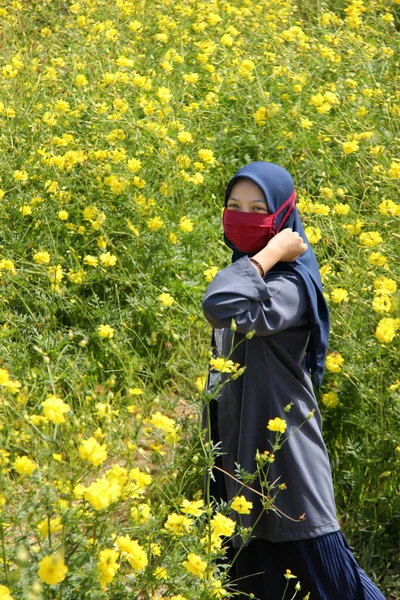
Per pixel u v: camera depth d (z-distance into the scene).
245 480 2.73
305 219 4.93
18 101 5.92
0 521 2.42
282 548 2.90
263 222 2.89
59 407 2.36
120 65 6.27
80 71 6.45
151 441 4.02
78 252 5.16
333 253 5.20
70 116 5.91
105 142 5.79
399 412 3.73
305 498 2.84
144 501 3.60
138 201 5.21
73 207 5.33
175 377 4.61
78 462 2.79
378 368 3.94
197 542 2.71
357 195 5.77
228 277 2.74
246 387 2.90
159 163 5.53
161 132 5.56
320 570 2.88
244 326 2.71
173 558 2.67
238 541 2.92
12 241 4.95
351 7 7.90
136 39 7.33
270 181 2.90
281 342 2.89
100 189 5.36
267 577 2.93
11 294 4.60
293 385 2.91
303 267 2.90
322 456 2.93
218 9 8.05
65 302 4.78
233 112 6.41
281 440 2.86
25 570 2.35
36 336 4.39
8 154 5.39
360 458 3.74
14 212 5.11
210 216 5.71
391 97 6.64
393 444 3.78
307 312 2.87
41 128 5.56
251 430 2.89
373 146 5.96
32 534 2.74
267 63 7.09
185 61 7.30
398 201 5.38
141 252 5.05
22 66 6.21
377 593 2.95
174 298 4.95
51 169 5.33
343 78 7.09
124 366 4.23
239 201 2.91
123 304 4.98
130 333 4.76
